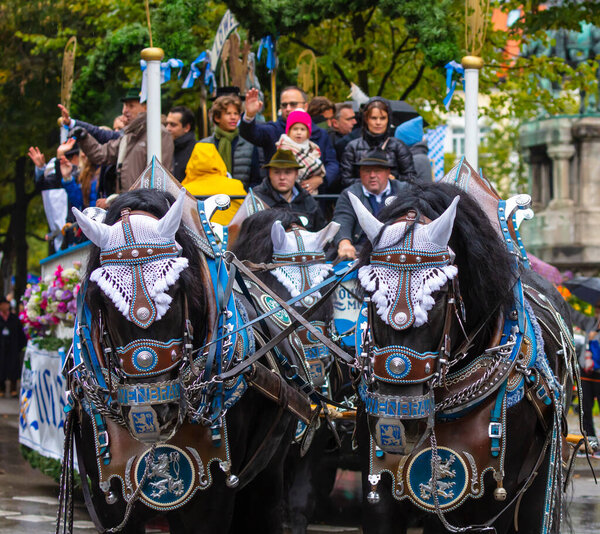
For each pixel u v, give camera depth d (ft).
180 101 71.56
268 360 22.41
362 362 18.29
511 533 21.77
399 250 17.56
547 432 20.29
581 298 68.80
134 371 17.47
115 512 19.52
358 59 70.85
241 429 20.89
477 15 31.53
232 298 20.67
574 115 96.27
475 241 18.70
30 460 40.40
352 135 41.57
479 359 18.98
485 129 141.69
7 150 95.35
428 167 40.06
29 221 127.44
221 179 30.63
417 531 32.30
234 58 48.98
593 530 32.19
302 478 28.86
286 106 39.11
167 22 56.24
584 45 86.58
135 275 17.66
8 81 90.27
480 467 18.80
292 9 44.37
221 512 20.03
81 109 62.59
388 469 19.10
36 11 87.45
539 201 98.94
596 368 54.24
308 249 25.77
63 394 36.11
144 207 18.69
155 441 17.67
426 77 73.46
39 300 38.96
